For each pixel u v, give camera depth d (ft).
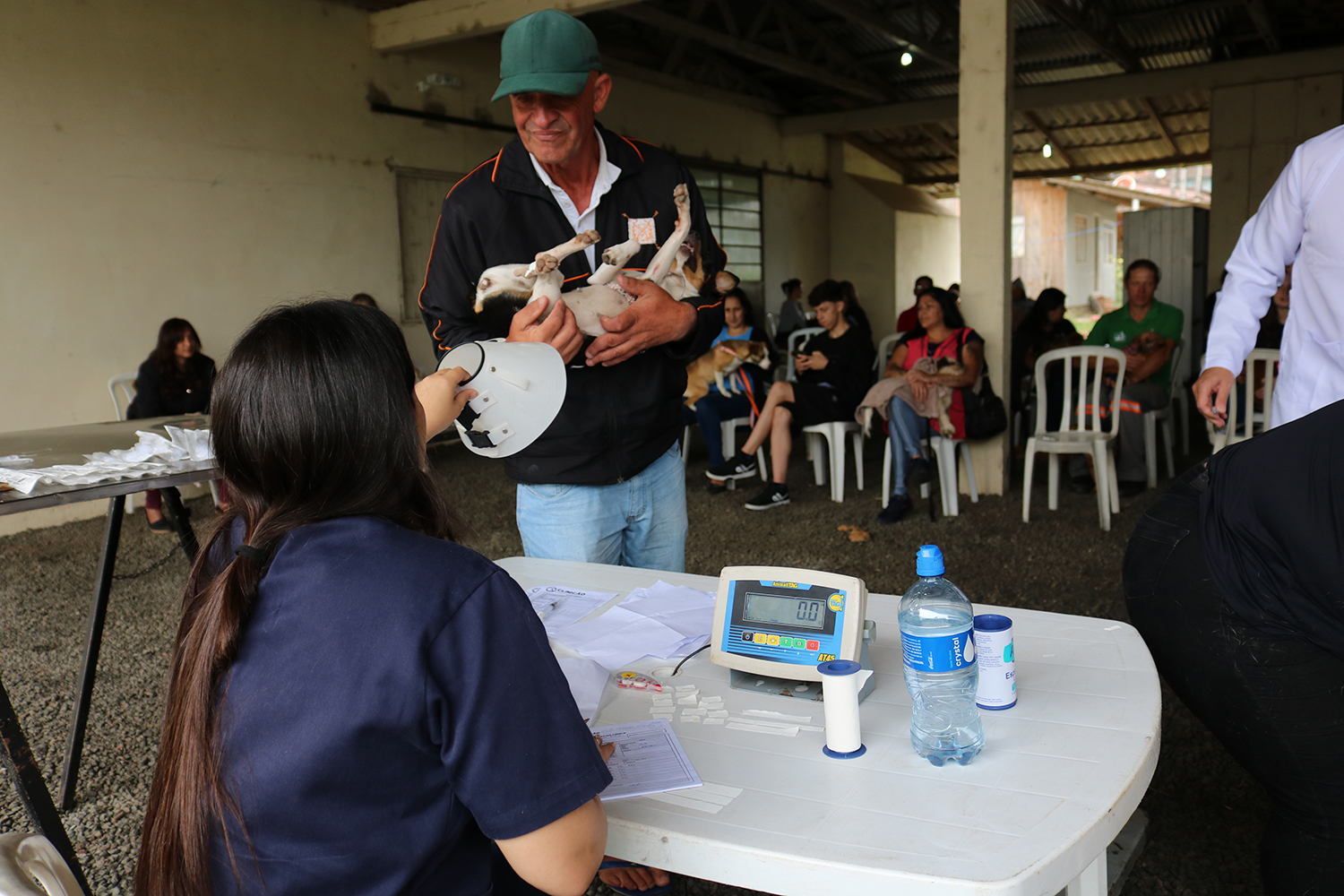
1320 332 4.79
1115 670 3.68
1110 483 13.73
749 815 2.81
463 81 24.90
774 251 38.34
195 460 5.55
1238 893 5.12
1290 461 3.51
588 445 5.70
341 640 2.19
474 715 2.21
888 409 14.24
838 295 15.52
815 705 3.63
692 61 33.32
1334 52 27.94
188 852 2.25
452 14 21.04
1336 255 4.60
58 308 16.89
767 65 32.94
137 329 18.07
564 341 4.85
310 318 2.39
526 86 4.78
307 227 21.08
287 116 20.53
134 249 17.92
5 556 13.97
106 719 8.07
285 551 2.32
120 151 17.61
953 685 3.22
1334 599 3.38
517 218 5.50
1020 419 20.18
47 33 16.44
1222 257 30.55
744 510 15.19
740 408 16.97
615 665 4.19
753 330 17.67
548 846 2.29
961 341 14.34
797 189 39.52
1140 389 15.17
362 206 22.30
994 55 14.90
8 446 6.25
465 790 2.26
